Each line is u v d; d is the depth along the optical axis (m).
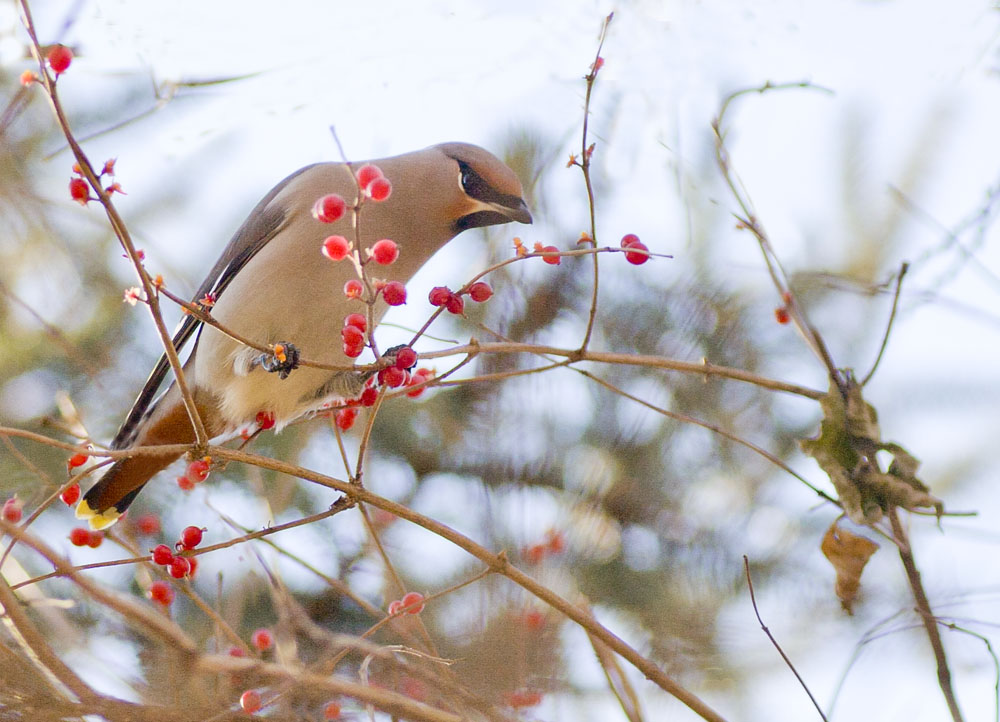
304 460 9.95
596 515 9.62
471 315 10.07
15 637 6.27
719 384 10.09
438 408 10.02
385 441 9.98
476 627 8.03
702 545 9.75
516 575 6.56
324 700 6.82
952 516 7.07
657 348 10.09
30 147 9.61
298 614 7.30
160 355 9.61
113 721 6.19
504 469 9.60
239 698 6.69
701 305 10.10
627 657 6.48
